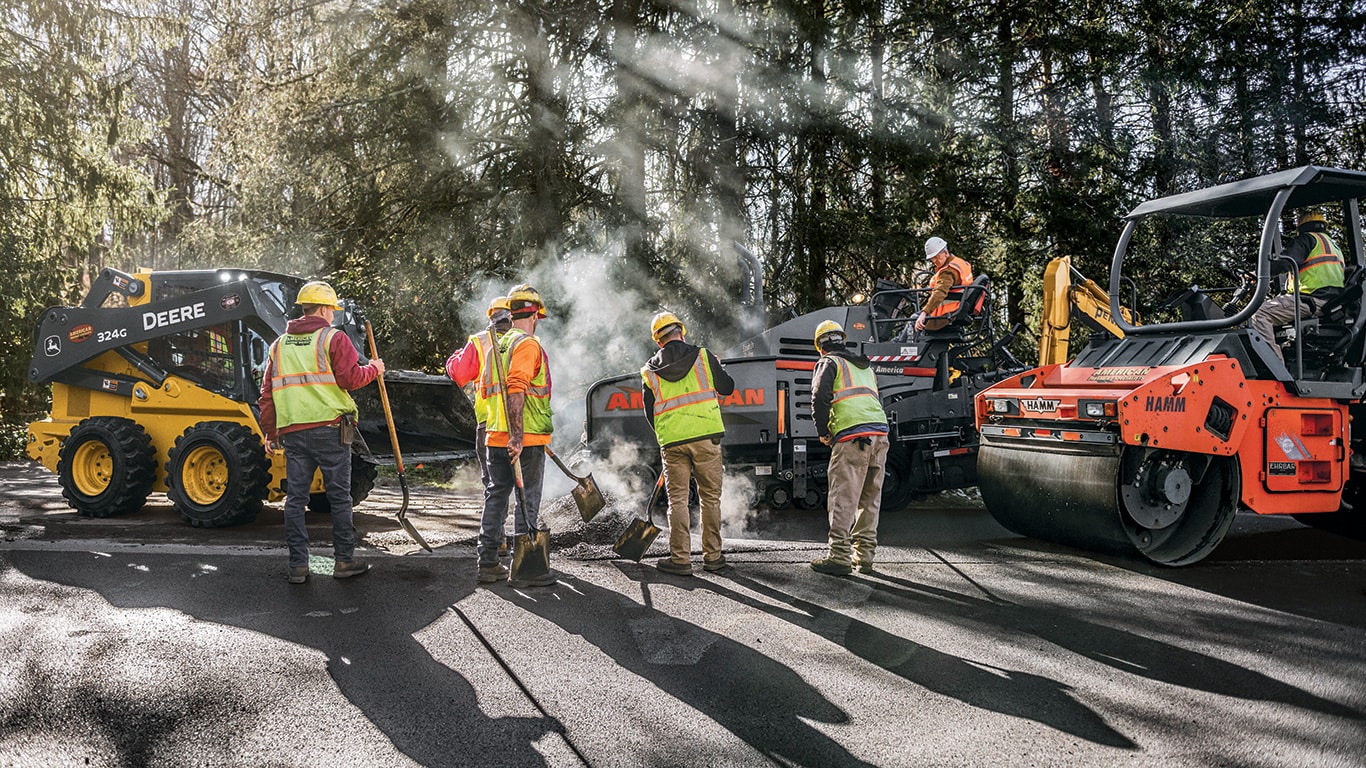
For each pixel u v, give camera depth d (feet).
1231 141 45.75
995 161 44.65
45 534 21.04
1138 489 18.97
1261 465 19.34
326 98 43.34
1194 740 9.94
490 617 14.37
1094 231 42.57
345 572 16.78
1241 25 44.96
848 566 17.71
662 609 14.98
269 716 10.28
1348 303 20.54
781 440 24.39
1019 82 47.39
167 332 23.30
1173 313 25.12
